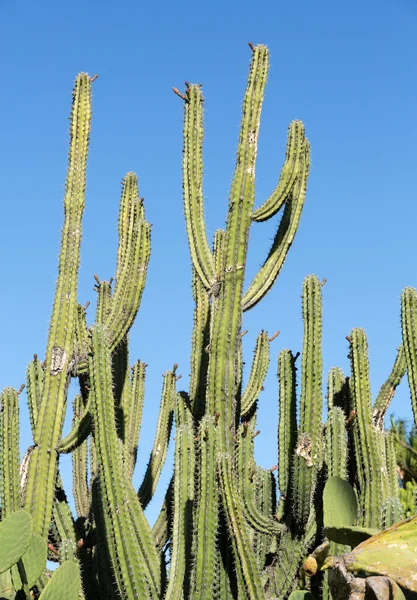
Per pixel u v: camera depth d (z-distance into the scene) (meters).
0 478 7.69
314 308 8.20
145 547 6.95
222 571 6.55
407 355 8.77
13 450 7.71
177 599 6.66
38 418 7.90
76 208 8.57
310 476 7.66
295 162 8.06
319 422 7.87
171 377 10.28
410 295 8.88
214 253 8.97
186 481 6.98
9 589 6.08
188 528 6.84
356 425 8.15
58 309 8.21
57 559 7.61
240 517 6.42
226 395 7.21
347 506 5.30
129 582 6.63
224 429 7.11
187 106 8.48
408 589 4.04
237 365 7.57
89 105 8.93
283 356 8.41
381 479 7.91
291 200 8.14
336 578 4.15
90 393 7.03
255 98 8.09
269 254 8.12
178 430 7.14
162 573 7.51
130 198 9.52
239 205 7.81
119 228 9.48
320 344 8.12
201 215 8.12
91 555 8.14
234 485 6.50
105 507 6.79
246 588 6.34
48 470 7.75
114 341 8.45
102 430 6.89
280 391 8.31
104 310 9.59
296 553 7.56
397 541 4.18
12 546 5.37
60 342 8.10
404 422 11.93
